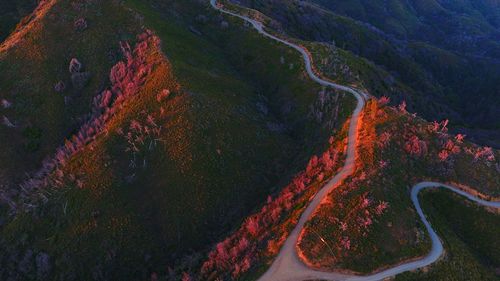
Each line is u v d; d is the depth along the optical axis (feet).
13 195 288.30
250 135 309.42
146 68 338.54
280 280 198.90
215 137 297.94
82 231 253.85
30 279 245.65
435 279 199.11
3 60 348.79
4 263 251.19
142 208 268.00
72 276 243.60
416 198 238.68
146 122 300.61
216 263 226.58
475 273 206.69
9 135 313.53
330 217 218.38
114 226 256.93
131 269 248.93
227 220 270.05
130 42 369.91
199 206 271.69
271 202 258.57
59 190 271.69
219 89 336.49
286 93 359.66
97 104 331.16
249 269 209.05
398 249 205.98
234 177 286.25
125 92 327.67
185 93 312.71
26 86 337.31
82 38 367.04
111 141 290.35
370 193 226.99
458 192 250.16
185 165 282.97
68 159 290.15
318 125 316.60
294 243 213.87
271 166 301.22
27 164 307.78
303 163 288.71
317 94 336.29
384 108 291.17
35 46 357.41
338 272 198.59
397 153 256.32
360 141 269.03
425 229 219.41
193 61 361.30
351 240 205.98
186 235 262.88
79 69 350.84
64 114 331.36
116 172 277.03
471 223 240.94
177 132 294.87
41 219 261.44
